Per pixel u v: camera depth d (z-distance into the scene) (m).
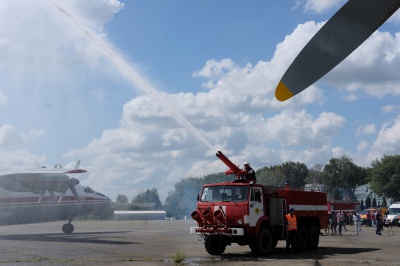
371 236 37.66
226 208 19.62
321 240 31.81
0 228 58.12
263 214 20.09
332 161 153.00
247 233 19.34
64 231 38.44
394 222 56.50
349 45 6.40
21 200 32.69
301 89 6.61
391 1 6.09
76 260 17.53
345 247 24.98
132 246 24.59
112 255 19.56
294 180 156.50
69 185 31.34
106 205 39.12
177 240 29.73
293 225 21.25
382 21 6.25
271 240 20.55
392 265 16.22
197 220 20.03
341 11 6.34
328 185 152.00
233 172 20.84
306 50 6.54
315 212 23.44
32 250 21.56
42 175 29.83
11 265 15.88
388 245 26.58
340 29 6.39
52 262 16.80
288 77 6.62
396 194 120.88
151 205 131.88
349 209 63.34
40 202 33.91
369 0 6.17
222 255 20.09
